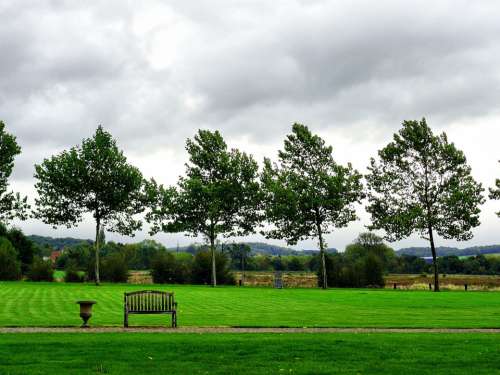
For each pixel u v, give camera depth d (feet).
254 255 408.26
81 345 50.14
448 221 191.72
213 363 43.37
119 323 73.10
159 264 245.86
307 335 60.59
